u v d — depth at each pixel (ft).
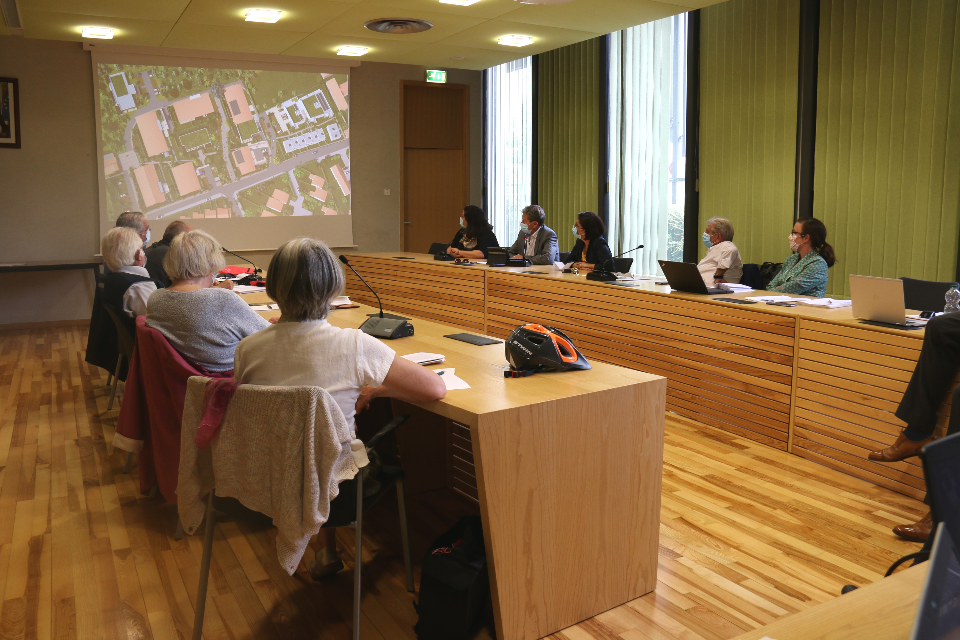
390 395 6.60
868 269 16.78
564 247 25.89
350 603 7.15
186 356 8.04
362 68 27.32
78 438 12.19
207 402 5.62
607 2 17.57
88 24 19.56
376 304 22.26
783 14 17.95
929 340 8.96
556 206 26.04
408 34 21.26
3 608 6.97
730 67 19.38
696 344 12.64
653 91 21.72
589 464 6.55
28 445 11.83
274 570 7.81
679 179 21.20
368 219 28.14
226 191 25.52
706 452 11.30
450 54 24.53
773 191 18.65
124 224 14.79
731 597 7.14
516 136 27.89
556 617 6.51
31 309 23.36
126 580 7.55
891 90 15.99
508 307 17.16
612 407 6.67
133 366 9.04
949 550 2.30
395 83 27.89
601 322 14.62
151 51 23.84
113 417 13.37
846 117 16.87
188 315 7.97
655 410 7.01
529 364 7.13
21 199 22.75
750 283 15.38
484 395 6.38
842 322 10.28
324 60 26.58
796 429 11.10
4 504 9.50
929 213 15.58
